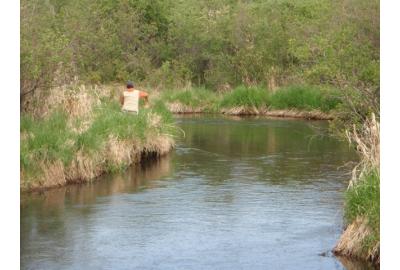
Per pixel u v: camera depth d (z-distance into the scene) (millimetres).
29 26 17469
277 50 36625
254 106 32688
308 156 19469
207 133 24828
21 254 10523
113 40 36500
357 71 19891
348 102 19625
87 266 10031
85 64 32469
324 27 30891
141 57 38375
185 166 17844
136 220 12422
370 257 10188
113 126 17812
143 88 36188
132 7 40281
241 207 13359
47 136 15414
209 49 40500
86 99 18844
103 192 14609
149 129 19281
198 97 34469
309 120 29750
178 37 40531
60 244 11031
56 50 17453
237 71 37844
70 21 28984
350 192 11039
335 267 9953
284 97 32062
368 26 22875
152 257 10430
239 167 17703
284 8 41281
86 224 12148
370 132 13086
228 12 41219
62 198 14008
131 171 17094
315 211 13039
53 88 18297
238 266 10047
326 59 20266
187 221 12375
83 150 16047
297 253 10609
